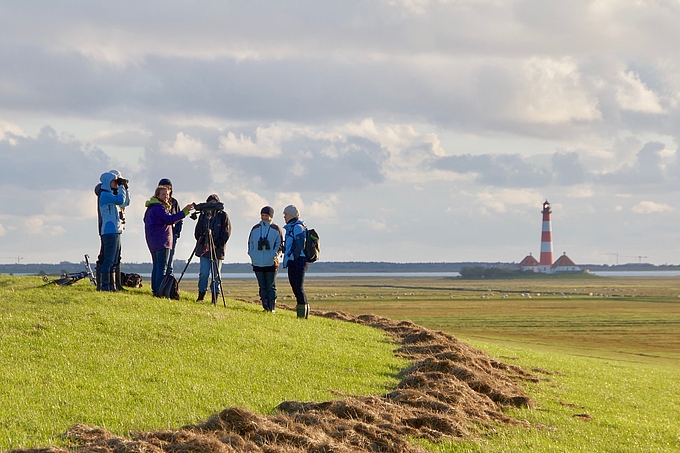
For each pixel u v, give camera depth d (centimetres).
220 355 2127
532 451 1507
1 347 1934
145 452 1201
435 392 1809
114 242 2955
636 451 1638
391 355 2469
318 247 3216
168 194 3088
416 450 1405
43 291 2773
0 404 1468
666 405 2361
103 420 1425
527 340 8138
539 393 2214
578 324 11469
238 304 3353
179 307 2734
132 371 1838
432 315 13550
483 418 1733
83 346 2041
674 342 8562
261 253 3177
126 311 2525
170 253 3077
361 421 1509
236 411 1420
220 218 3138
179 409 1537
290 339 2506
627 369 3528
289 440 1338
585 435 1722
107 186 2941
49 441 1263
